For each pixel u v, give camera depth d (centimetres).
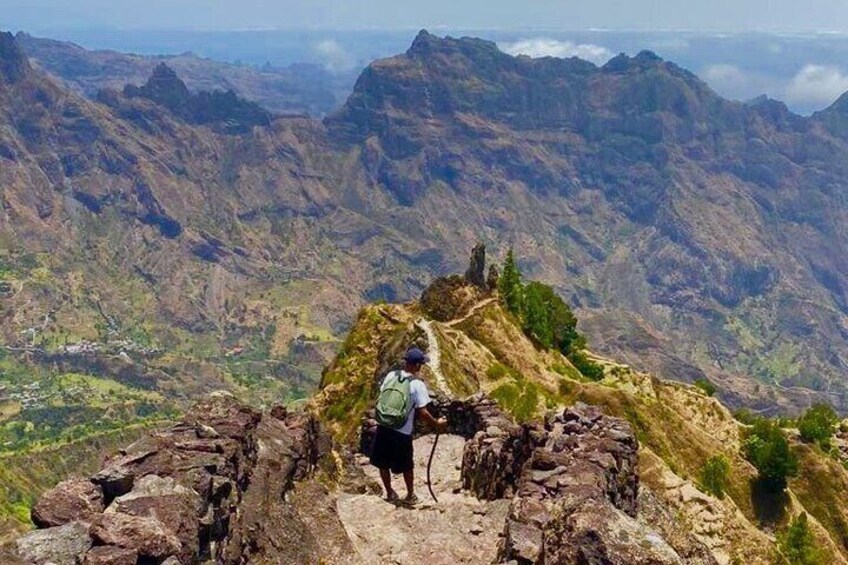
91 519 1386
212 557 1498
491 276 15000
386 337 11131
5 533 1446
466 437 3934
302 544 1923
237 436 1931
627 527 1373
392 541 2134
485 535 2236
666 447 12138
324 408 9825
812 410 17100
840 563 11719
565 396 12419
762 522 12062
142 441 1722
